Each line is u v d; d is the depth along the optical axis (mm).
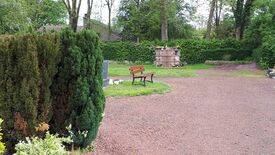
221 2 40781
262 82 19703
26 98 5188
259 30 32938
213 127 8750
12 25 23609
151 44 38438
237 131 8422
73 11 34688
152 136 7703
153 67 32688
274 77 22391
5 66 5129
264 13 32906
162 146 7035
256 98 13680
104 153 6117
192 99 13047
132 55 38812
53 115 5809
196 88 16453
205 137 7832
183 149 6918
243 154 6738
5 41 5105
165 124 8867
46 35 5477
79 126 5867
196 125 8914
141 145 6949
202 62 37781
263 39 30688
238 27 43938
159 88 15023
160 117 9672
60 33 5762
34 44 5250
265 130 8570
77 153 5773
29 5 44906
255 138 7852
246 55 37188
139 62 38500
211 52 37594
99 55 6047
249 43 37156
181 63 35188
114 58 39594
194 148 7016
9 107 5180
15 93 5168
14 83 5184
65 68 5723
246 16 42812
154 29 50469
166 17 42781
